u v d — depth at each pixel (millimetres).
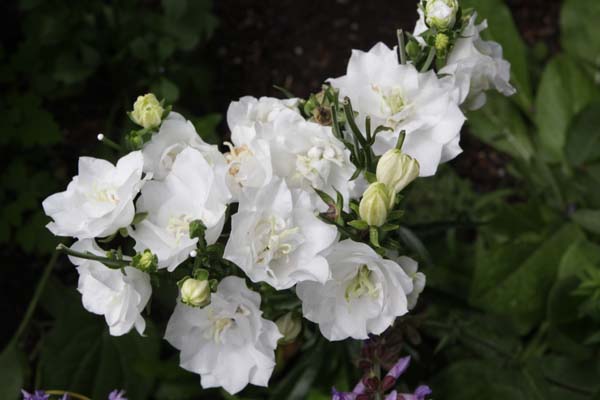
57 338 798
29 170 905
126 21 896
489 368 785
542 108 892
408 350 711
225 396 788
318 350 707
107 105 931
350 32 951
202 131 833
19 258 891
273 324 594
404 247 697
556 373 795
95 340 801
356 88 608
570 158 851
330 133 591
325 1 960
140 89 917
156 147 602
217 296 582
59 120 926
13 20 949
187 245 570
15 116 875
